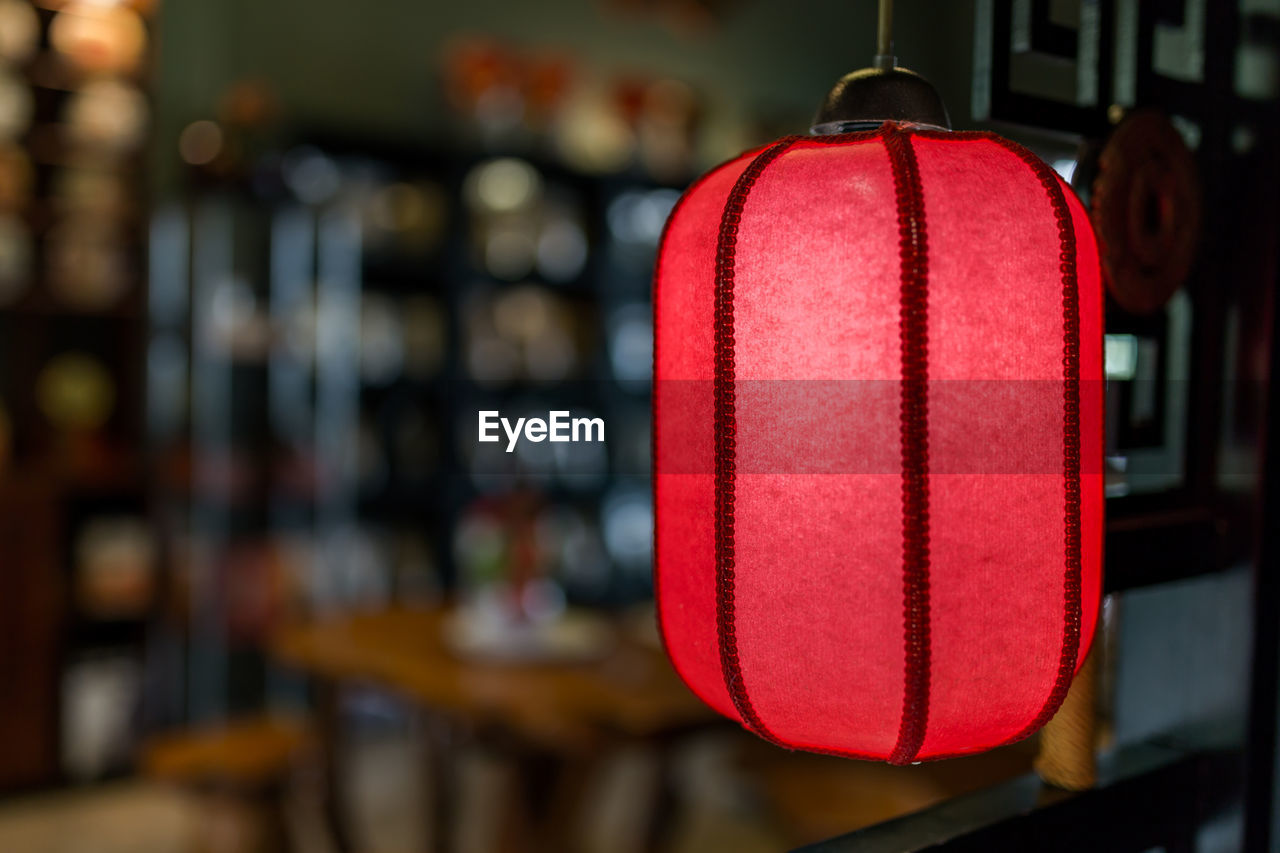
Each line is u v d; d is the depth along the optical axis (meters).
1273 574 1.18
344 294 4.59
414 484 4.83
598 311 5.51
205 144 4.28
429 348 4.92
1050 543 0.63
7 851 3.39
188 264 4.31
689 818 3.53
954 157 0.64
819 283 0.61
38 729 3.81
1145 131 1.01
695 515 0.67
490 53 4.95
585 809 3.03
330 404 4.52
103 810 3.75
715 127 6.23
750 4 6.32
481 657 2.50
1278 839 1.19
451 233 4.85
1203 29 1.16
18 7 3.91
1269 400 1.16
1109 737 1.38
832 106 0.75
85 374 4.23
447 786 3.08
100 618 4.02
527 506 2.63
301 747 2.84
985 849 1.00
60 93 4.04
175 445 4.28
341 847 2.92
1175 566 1.14
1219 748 1.21
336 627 2.83
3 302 3.87
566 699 2.21
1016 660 0.63
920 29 5.34
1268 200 1.16
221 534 4.22
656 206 5.77
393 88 5.03
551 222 5.36
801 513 0.61
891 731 0.63
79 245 4.05
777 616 0.62
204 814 2.76
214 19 4.51
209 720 4.18
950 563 0.60
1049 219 0.65
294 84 4.75
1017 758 1.83
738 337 0.63
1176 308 1.18
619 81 5.78
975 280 0.61
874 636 0.60
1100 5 0.99
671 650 0.74
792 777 2.42
